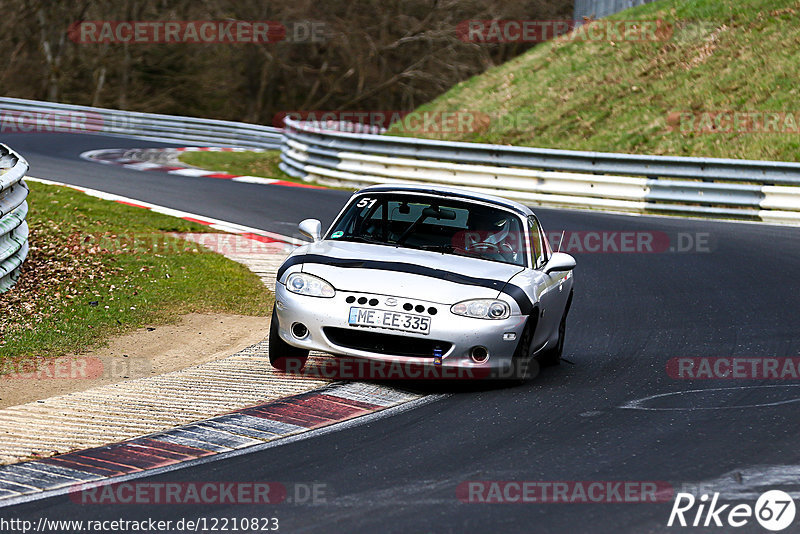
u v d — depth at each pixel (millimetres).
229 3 176250
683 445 21000
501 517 16500
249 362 28438
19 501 17141
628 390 26469
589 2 122062
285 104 182875
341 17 176500
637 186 68938
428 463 19469
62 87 179000
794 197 63906
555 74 105250
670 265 49281
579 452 20391
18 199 38719
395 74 176875
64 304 34531
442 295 25281
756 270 47406
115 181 73812
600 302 40781
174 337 32219
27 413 22531
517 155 75500
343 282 25656
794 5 98438
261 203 65750
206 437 21047
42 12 178750
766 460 19984
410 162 79188
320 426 22141
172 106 179500
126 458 19562
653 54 100500
